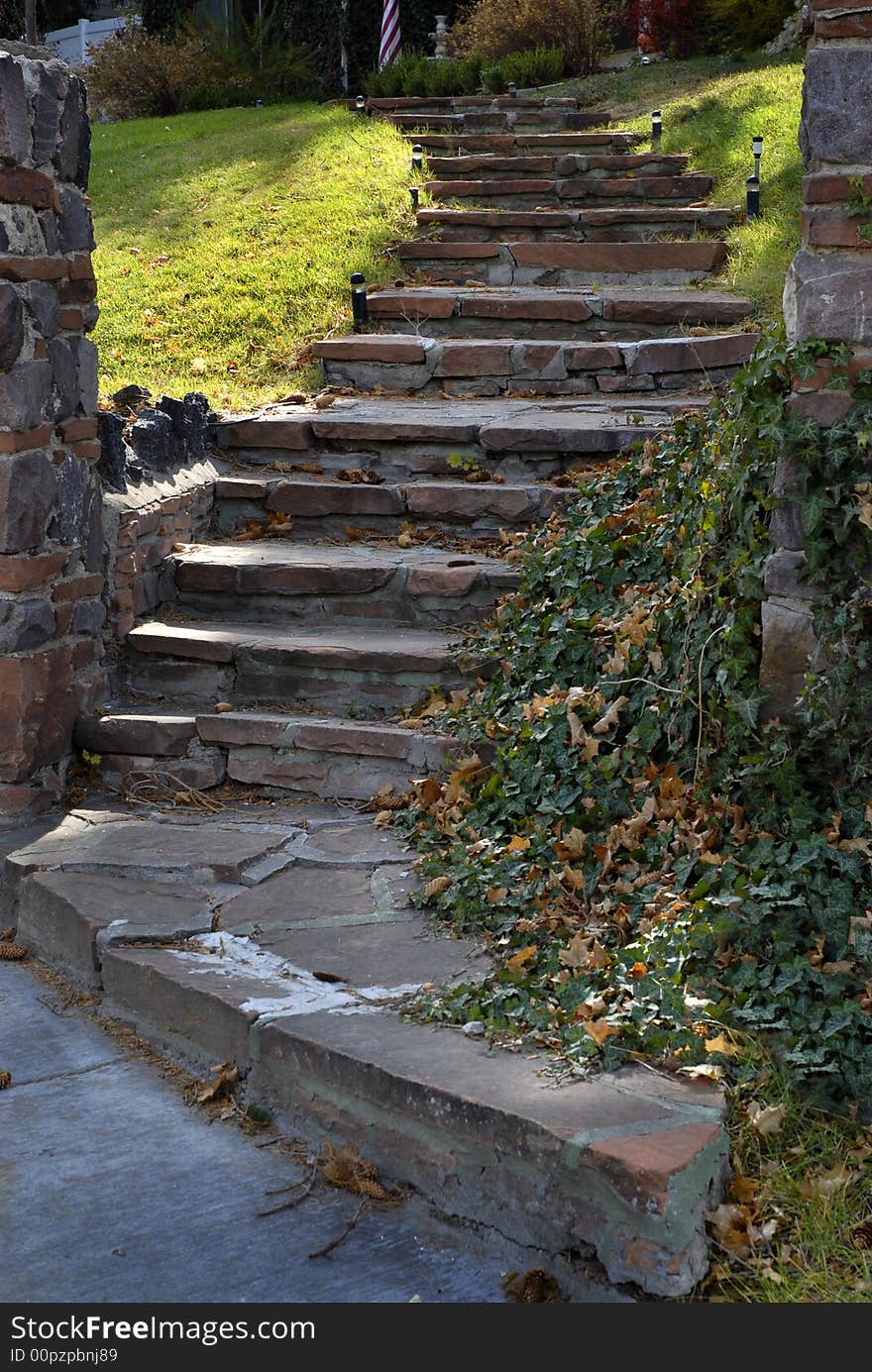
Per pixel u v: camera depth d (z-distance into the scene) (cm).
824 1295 260
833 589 368
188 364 860
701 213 987
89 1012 388
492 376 788
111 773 519
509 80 1522
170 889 422
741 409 392
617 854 401
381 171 1127
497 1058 311
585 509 569
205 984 356
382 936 384
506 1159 281
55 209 487
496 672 513
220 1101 340
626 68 1591
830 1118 307
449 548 616
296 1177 308
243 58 1798
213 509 656
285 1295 267
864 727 365
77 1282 270
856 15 351
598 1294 264
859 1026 317
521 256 951
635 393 768
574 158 1117
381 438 676
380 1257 280
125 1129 327
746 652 387
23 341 470
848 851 351
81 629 521
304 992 350
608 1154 263
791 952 335
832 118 357
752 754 384
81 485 515
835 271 361
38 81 471
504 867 407
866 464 364
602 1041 311
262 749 507
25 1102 339
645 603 472
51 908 417
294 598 579
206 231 1052
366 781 493
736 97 1205
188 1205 296
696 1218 262
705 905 353
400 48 1908
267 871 431
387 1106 304
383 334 859
